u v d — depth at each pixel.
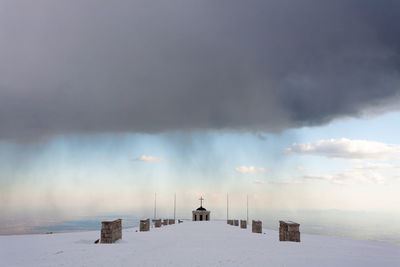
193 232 46.25
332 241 35.38
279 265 18.14
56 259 19.89
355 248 28.61
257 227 45.91
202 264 18.28
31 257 20.77
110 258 20.22
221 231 49.19
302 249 25.92
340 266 18.27
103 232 29.17
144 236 37.72
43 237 36.66
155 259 19.92
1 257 20.80
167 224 70.19
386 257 23.16
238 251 23.98
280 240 33.47
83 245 27.41
